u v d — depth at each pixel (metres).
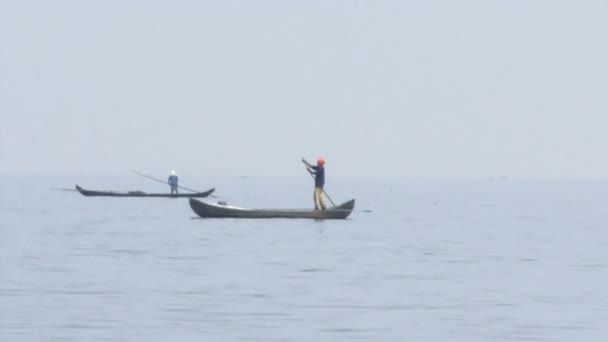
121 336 97.06
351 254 173.75
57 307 113.12
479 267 155.75
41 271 146.50
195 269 149.62
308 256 169.50
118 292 124.88
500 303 118.56
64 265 154.38
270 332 99.62
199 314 109.12
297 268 152.00
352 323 104.81
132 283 133.50
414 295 124.62
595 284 135.88
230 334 98.38
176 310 111.62
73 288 128.25
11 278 138.38
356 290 128.50
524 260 167.00
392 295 124.44
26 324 102.69
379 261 163.25
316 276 142.38
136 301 117.69
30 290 126.44
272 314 109.69
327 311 111.94
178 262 158.88
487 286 133.38
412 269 152.25
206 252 174.88
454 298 122.25
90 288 128.25
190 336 97.19
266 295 123.31
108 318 106.31
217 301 118.12
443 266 156.75
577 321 106.50
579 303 118.56
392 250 182.38
